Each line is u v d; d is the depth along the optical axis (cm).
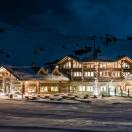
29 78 7412
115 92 7531
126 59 7694
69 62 7938
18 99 6091
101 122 2791
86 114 3609
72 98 6581
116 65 7738
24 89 7362
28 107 4512
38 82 7512
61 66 7981
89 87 7700
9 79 7362
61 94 7412
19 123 2622
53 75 7788
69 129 2288
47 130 2214
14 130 2177
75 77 7844
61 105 5006
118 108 4569
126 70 7694
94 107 4738
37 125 2498
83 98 6788
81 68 7819
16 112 3728
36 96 7044
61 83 7719
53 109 4272
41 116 3303
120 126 2514
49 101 5778
